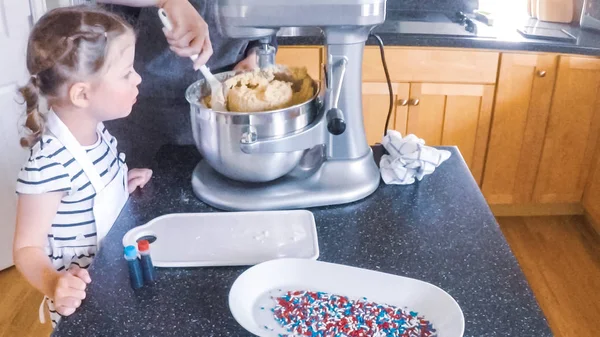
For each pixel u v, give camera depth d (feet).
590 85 7.27
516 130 7.61
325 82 3.28
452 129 7.64
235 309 2.42
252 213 3.26
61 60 2.98
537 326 2.41
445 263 2.83
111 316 2.51
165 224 3.16
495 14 8.29
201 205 3.39
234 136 3.13
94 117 3.28
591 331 6.26
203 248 2.94
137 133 4.95
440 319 2.43
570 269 7.35
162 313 2.53
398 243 2.99
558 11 7.92
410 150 3.61
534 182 8.02
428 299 2.53
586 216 8.38
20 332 6.27
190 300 2.61
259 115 3.09
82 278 2.68
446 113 7.52
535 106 7.45
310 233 3.08
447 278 2.71
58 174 3.18
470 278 2.71
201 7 4.53
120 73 3.15
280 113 3.12
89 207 3.37
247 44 4.89
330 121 2.96
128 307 2.56
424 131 7.66
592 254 7.66
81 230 3.39
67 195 3.31
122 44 3.13
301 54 7.12
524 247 7.80
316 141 3.33
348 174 3.43
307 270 2.71
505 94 7.35
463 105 7.47
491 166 7.89
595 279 7.16
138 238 3.02
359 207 3.35
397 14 8.38
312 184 3.41
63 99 3.15
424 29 7.44
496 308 2.52
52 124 3.22
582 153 7.77
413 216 3.24
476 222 3.18
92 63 3.01
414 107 7.48
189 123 4.92
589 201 8.00
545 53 7.10
